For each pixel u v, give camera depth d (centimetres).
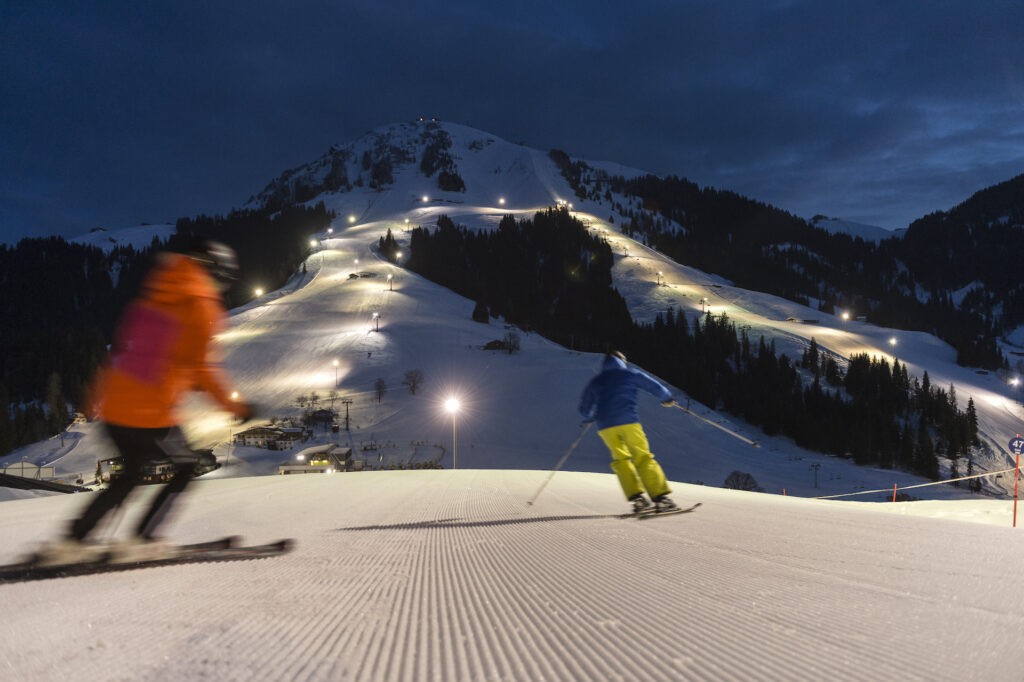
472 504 762
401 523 548
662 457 7875
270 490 1110
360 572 290
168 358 304
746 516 568
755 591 229
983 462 10806
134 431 303
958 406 13050
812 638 162
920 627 171
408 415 8800
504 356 11638
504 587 249
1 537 461
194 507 745
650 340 15812
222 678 129
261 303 16400
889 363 15312
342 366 10894
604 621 186
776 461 8412
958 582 243
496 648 157
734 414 12938
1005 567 279
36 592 233
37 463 7569
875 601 208
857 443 10812
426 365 10994
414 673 135
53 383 10231
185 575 275
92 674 131
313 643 162
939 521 524
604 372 614
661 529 455
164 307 305
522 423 8550
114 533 408
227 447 7206
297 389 9931
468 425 8431
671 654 149
